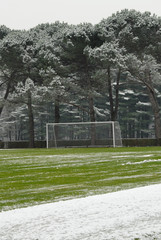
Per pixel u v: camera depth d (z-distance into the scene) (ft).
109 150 127.75
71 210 26.32
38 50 167.63
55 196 36.22
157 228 21.61
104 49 153.28
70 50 163.43
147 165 68.39
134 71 166.61
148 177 50.42
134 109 280.51
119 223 22.59
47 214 25.41
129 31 159.33
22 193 40.04
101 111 276.82
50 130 162.91
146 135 285.23
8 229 22.07
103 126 157.48
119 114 282.97
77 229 21.61
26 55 163.84
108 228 21.67
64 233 20.97
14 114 268.82
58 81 157.69
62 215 24.95
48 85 164.35
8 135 300.61
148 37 163.53
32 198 35.63
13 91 180.96
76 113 280.31
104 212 25.30
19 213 26.08
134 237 20.25
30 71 174.40
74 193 37.58
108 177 52.70
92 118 170.91
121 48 157.89
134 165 69.15
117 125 157.69
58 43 171.73
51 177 55.52
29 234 21.01
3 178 56.24
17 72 180.34
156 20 162.61
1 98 176.55
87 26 166.09
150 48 161.99
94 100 269.23
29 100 173.27
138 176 52.24
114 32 165.58
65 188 42.50
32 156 103.35
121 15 165.48
